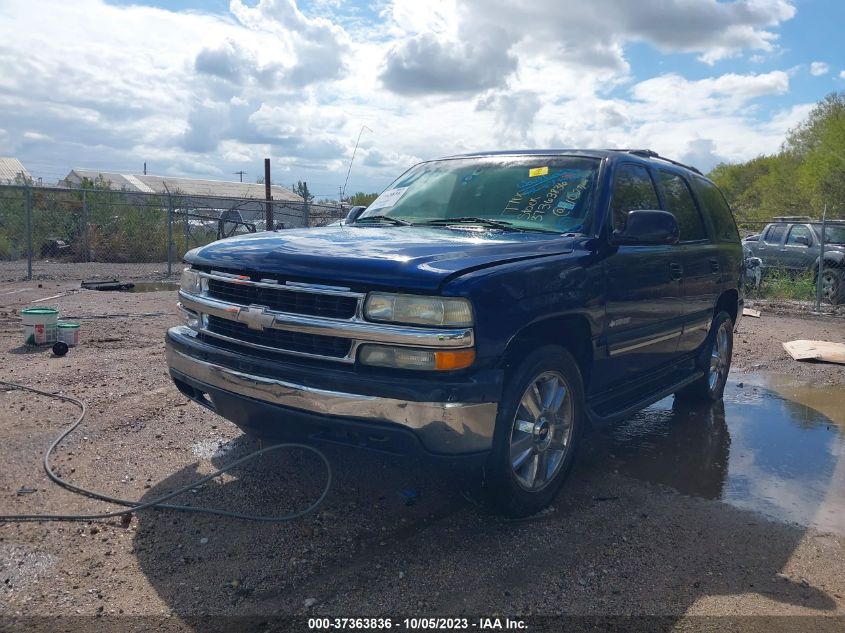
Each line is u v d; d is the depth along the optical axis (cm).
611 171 466
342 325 337
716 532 384
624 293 439
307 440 364
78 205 2148
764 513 412
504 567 335
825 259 1512
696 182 610
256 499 396
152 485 409
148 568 322
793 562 353
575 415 406
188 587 308
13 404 538
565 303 380
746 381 766
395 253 352
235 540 350
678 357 561
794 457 514
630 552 356
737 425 594
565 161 483
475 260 351
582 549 357
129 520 362
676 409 643
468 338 326
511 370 361
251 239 415
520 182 478
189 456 455
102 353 737
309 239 396
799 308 1412
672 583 328
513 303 346
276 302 362
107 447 462
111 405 547
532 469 382
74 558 327
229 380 371
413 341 324
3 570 314
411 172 553
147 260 2156
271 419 363
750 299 1542
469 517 386
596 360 424
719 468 487
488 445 342
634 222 429
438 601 305
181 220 2348
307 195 1628
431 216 483
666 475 470
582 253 408
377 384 327
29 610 287
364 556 340
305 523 370
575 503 414
